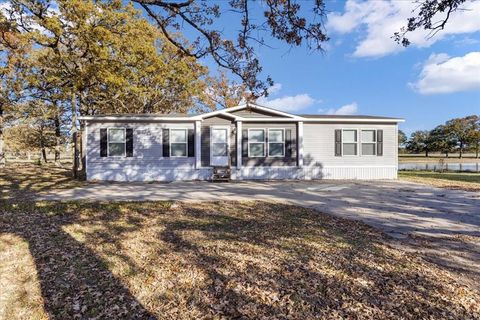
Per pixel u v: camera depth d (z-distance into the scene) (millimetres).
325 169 17000
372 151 17266
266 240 5320
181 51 6555
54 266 4336
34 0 11297
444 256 4555
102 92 17453
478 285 3602
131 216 7395
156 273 4055
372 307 3145
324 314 3043
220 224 6543
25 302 3404
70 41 13273
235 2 5340
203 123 16500
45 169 22453
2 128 23672
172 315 3109
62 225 6543
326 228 6156
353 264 4223
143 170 16047
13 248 5086
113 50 13906
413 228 6238
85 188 12828
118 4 12469
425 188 13047
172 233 5855
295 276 3873
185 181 15750
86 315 3139
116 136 15867
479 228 6270
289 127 16828
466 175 19953
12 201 9391
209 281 3799
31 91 19750
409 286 3568
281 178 16766
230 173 15844
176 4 5457
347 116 17625
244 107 16516
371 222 6773
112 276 3996
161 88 23625
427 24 5215
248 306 3223
